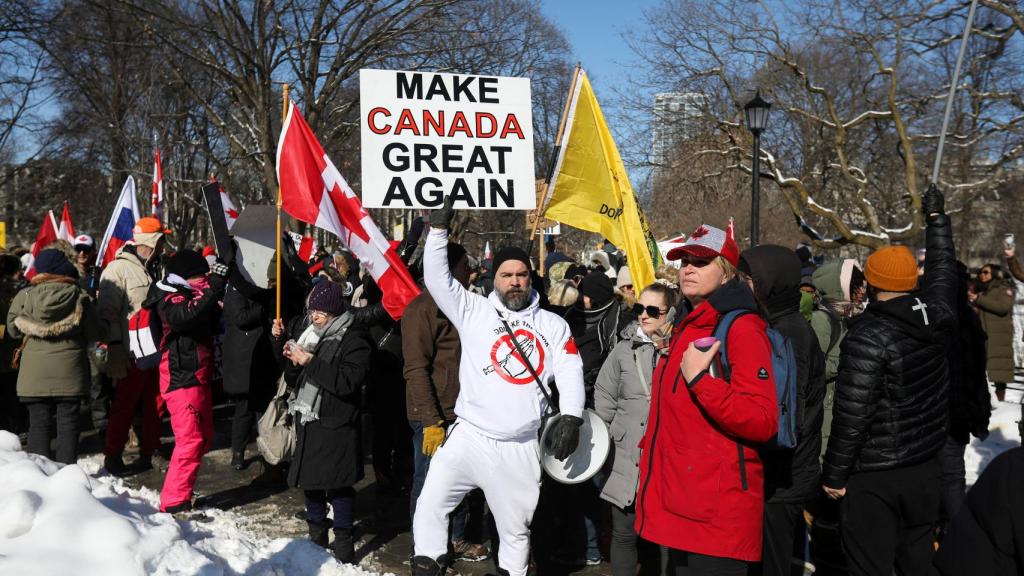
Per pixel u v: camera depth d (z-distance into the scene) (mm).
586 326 5133
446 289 3914
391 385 6414
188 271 5477
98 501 3770
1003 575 1787
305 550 4629
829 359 4992
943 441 3723
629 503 4180
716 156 22719
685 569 3164
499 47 20578
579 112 5777
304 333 4852
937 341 3645
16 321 6031
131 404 6863
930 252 4453
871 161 25781
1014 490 1776
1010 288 10648
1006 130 20250
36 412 6172
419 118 5703
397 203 5641
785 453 3496
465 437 3932
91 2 17812
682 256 3410
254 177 26344
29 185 35312
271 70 18500
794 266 3686
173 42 18281
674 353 3244
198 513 5598
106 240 10148
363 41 18266
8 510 3496
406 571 4844
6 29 23422
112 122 25484
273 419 5383
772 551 3541
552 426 3811
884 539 3691
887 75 21031
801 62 22719
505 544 3994
